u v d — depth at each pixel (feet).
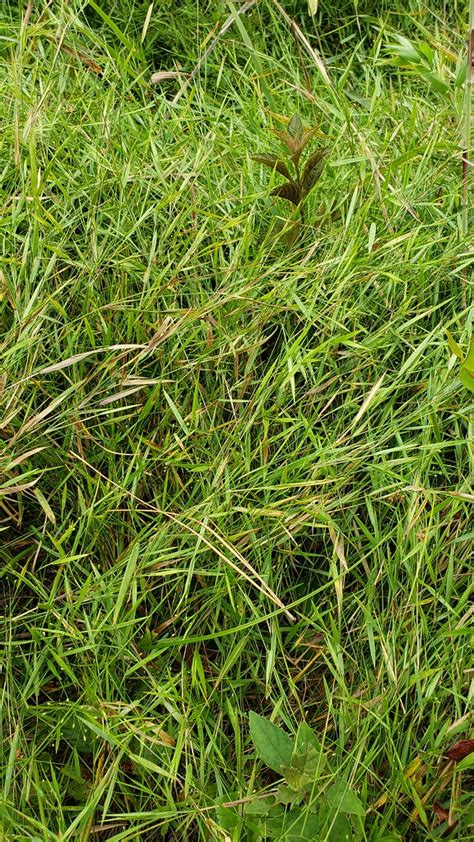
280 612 3.22
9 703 3.09
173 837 3.01
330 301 3.67
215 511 3.34
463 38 4.99
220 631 3.27
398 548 3.28
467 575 3.34
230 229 4.01
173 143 4.33
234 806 2.95
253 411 3.60
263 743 2.93
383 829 2.89
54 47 4.47
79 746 3.14
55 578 3.20
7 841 2.82
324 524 3.29
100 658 3.22
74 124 4.29
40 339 3.52
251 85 4.79
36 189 3.68
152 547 3.30
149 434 3.64
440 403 3.50
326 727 3.05
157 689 3.08
